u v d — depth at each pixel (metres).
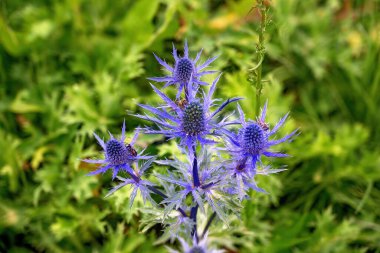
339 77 0.81
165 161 0.45
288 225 0.67
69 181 0.68
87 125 0.68
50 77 0.76
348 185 0.72
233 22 0.77
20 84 0.77
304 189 0.71
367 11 0.84
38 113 0.74
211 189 0.45
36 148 0.70
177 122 0.40
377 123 0.77
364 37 0.81
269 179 0.63
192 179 0.45
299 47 0.80
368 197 0.70
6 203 0.67
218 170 0.45
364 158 0.69
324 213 0.66
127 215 0.60
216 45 0.74
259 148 0.40
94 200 0.66
